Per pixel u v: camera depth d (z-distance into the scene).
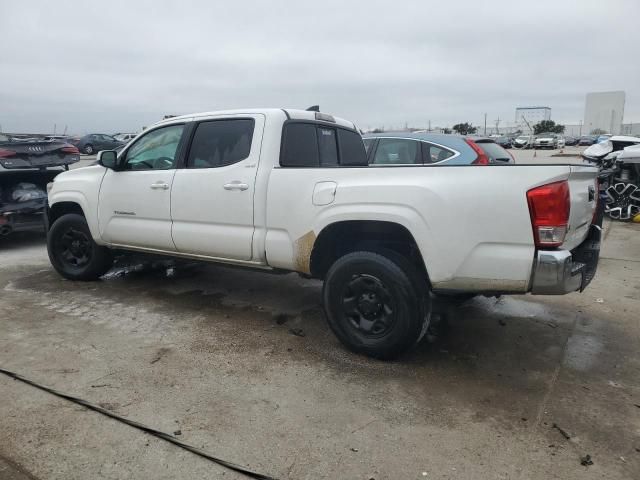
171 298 5.29
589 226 4.03
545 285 3.27
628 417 3.12
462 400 3.31
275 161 4.27
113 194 5.25
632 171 10.52
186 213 4.69
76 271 5.79
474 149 7.33
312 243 3.96
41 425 2.96
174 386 3.43
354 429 2.97
